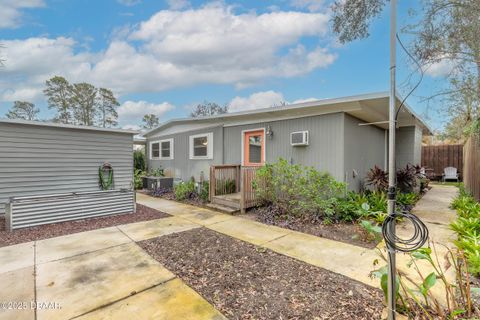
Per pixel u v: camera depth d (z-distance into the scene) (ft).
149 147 40.88
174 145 34.09
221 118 25.75
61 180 19.93
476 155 20.58
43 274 9.23
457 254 8.14
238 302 7.53
